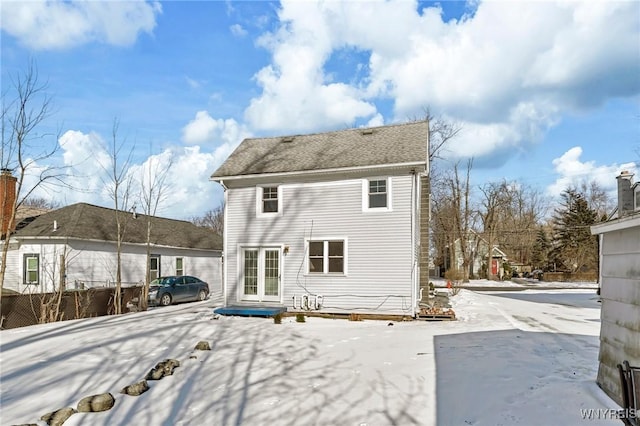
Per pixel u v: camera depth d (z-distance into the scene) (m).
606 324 5.06
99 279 19.89
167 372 6.98
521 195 54.62
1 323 11.75
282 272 14.78
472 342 8.73
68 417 5.19
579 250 40.00
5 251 12.56
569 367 6.28
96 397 5.54
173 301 19.38
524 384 5.55
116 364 7.60
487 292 27.08
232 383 6.46
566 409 4.57
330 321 12.97
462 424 4.55
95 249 19.86
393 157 13.70
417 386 5.96
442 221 43.81
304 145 16.88
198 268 26.62
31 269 19.02
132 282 21.53
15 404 5.71
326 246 14.34
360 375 6.68
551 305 17.62
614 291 4.82
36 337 10.14
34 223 20.53
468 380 5.98
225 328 11.45
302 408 5.34
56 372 7.09
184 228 28.08
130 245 21.58
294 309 14.44
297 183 14.91
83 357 8.07
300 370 7.12
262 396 5.84
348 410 5.20
